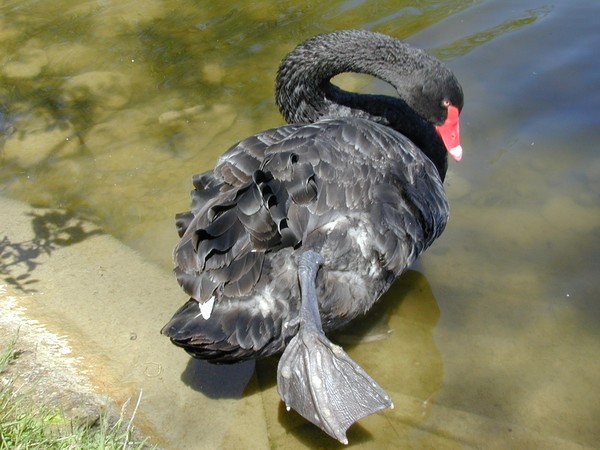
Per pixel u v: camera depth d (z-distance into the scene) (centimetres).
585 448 145
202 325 139
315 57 185
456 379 155
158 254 175
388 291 169
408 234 153
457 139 179
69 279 168
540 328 162
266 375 155
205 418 148
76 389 146
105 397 147
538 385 154
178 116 208
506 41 223
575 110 202
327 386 138
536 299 166
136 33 235
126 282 168
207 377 154
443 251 175
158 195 188
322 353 139
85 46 230
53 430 136
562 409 150
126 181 191
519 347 159
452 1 242
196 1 249
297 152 150
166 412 148
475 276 171
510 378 155
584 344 159
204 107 210
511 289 168
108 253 174
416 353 159
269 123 206
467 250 175
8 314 159
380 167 155
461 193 186
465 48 222
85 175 192
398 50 180
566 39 223
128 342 158
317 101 188
